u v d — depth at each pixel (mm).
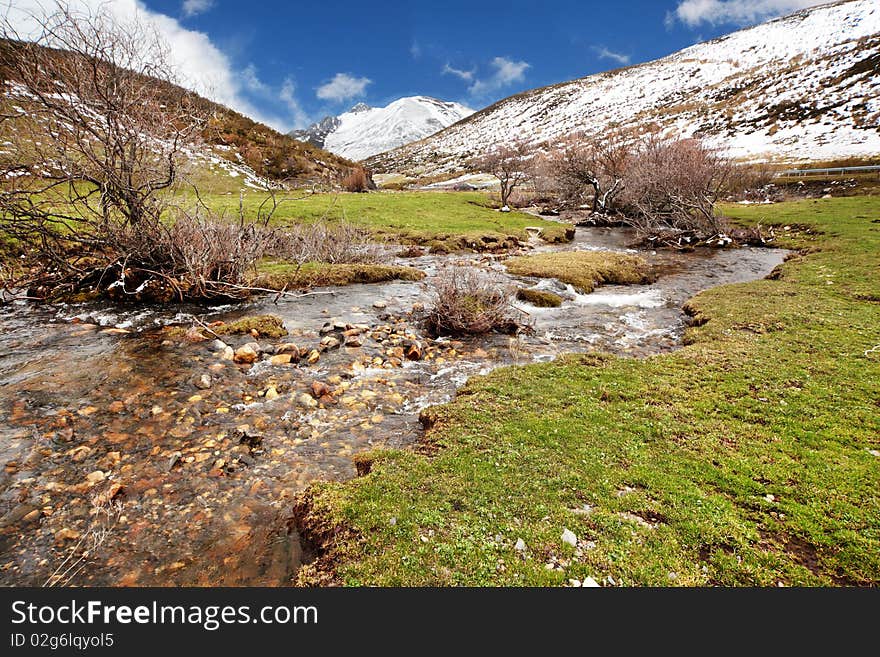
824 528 5359
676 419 7938
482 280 14727
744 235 30766
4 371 9516
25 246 14516
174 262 14555
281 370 10297
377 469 6535
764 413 8070
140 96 13164
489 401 8711
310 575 4852
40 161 12633
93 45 11992
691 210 34656
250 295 16219
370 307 15641
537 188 68312
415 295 17562
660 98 146500
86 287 14805
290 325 13367
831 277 18172
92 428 7672
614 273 21500
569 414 8141
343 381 9961
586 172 51594
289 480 6652
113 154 13031
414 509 5633
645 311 16188
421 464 6629
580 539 5145
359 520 5477
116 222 14398
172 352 10852
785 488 6023
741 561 4898
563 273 20641
